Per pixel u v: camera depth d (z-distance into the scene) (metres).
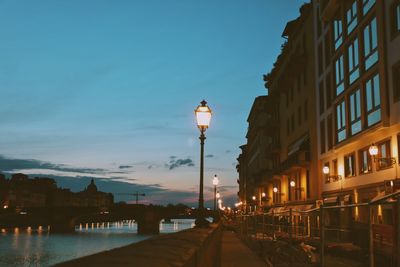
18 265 69.88
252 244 29.56
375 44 32.62
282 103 66.88
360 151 36.72
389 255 7.39
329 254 10.66
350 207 9.12
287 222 20.19
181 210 143.62
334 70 41.59
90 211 156.88
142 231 143.62
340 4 39.72
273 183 73.50
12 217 163.50
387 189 29.56
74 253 84.38
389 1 30.31
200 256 6.68
